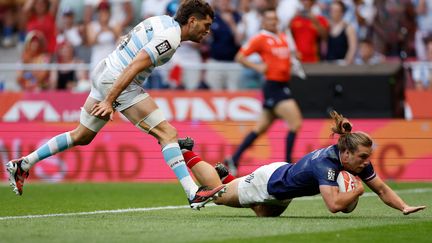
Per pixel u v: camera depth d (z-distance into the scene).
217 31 66.25
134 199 40.81
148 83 62.50
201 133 55.03
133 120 31.41
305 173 29.17
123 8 70.62
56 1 72.94
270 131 54.69
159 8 69.94
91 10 71.56
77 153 54.34
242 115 59.59
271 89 52.06
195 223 28.41
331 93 56.66
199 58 67.50
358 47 66.19
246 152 54.53
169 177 53.62
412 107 60.09
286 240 24.06
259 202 30.66
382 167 53.72
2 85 63.69
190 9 30.64
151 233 25.44
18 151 54.69
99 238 24.19
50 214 32.81
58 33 72.62
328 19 70.44
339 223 28.56
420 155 53.25
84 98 59.88
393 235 25.58
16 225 27.77
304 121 54.84
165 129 31.38
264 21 52.84
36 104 60.34
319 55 66.25
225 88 62.31
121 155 54.00
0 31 76.75
